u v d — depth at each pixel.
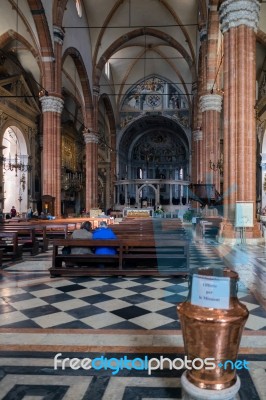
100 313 5.12
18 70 28.47
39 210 31.61
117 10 30.33
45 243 12.03
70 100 37.81
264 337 4.14
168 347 3.87
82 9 28.95
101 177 44.81
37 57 22.30
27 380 3.14
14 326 4.57
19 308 5.37
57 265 8.26
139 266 8.21
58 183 22.48
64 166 36.91
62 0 22.39
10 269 8.52
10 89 26.86
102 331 4.38
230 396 2.49
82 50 29.12
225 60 13.44
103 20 30.69
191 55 31.08
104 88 38.50
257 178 28.06
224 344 2.51
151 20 31.20
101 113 42.50
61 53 22.95
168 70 42.69
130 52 38.91
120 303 5.62
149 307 5.41
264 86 25.19
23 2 20.20
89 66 31.56
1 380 3.14
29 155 30.52
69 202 39.97
